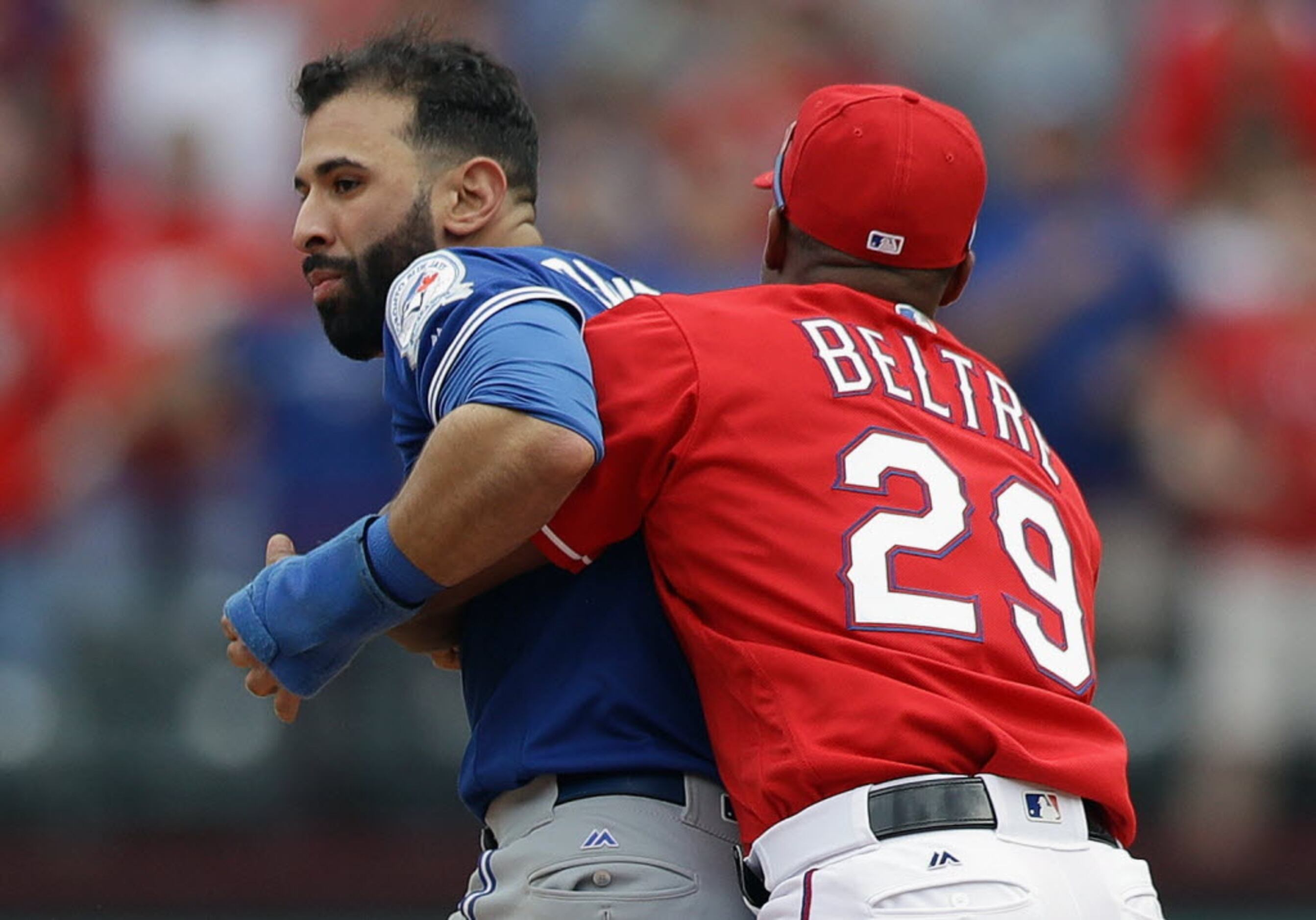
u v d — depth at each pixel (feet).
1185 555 81.97
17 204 92.73
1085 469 84.02
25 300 88.07
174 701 78.07
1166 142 97.96
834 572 32.50
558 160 98.94
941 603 32.65
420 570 32.40
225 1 99.60
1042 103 102.22
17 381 86.12
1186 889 77.41
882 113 35.50
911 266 35.88
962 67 107.76
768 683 32.22
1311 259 90.63
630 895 32.96
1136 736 80.02
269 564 35.01
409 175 37.04
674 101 101.81
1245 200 94.94
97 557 81.30
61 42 97.66
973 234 36.52
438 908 75.20
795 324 34.65
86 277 89.71
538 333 32.55
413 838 76.38
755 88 102.94
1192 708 80.64
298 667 33.73
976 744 31.58
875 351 34.88
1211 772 80.07
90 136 96.12
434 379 33.37
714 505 33.09
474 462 31.42
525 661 34.63
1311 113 98.53
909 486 33.55
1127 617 81.56
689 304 34.63
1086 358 85.10
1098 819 33.27
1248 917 77.36
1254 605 81.30
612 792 33.58
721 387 33.45
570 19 106.42
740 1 107.04
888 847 30.96
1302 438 82.89
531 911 33.27
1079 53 104.22
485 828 35.65
